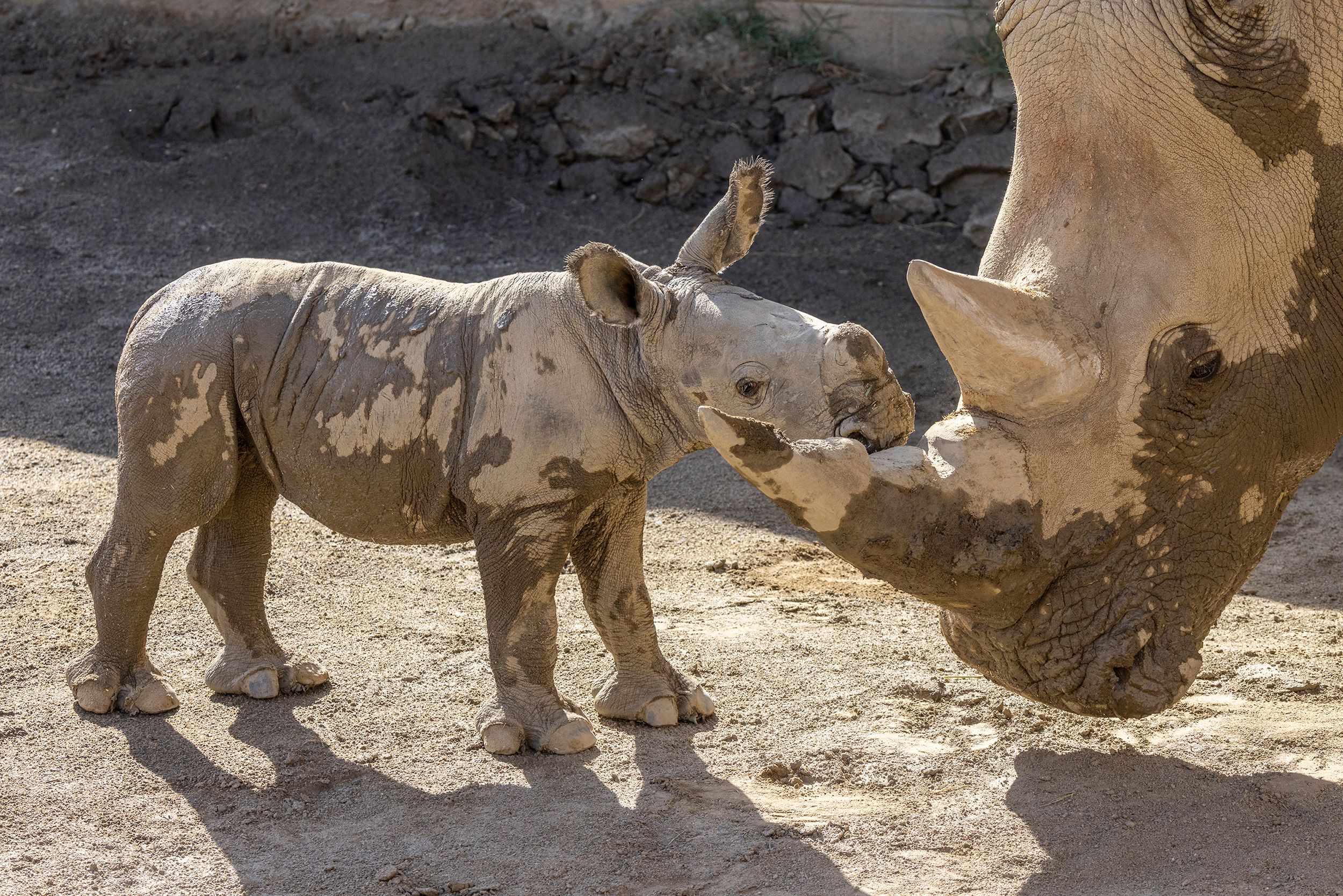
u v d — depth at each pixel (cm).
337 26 2530
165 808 784
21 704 916
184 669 989
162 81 2441
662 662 930
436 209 2192
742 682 979
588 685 978
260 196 2192
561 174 2327
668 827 764
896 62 2442
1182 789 796
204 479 877
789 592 1192
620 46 2464
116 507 895
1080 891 689
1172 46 695
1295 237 716
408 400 849
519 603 845
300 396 866
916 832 757
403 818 775
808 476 624
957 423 678
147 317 893
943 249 2186
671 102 2386
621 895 693
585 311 792
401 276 898
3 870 712
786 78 2400
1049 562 681
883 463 652
